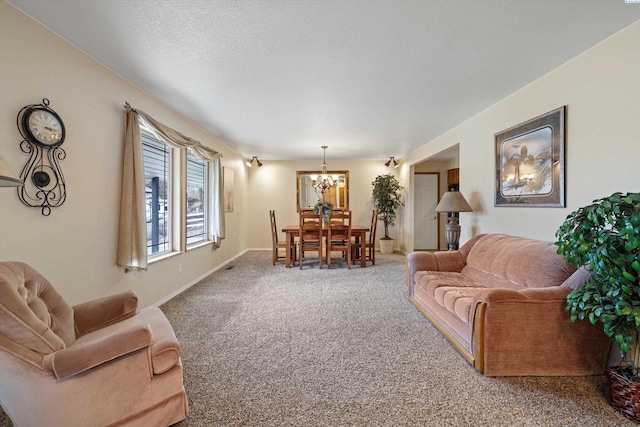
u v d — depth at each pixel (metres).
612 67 1.99
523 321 1.90
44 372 1.22
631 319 1.43
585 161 2.19
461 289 2.56
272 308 3.22
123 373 1.34
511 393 1.75
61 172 2.06
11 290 1.25
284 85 2.78
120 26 1.88
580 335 1.90
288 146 5.70
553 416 1.56
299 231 5.25
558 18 1.78
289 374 1.96
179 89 2.90
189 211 4.44
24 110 1.80
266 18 1.77
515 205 2.94
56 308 1.62
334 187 7.36
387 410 1.62
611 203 1.47
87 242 2.30
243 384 1.85
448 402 1.68
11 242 1.76
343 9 1.69
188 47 2.12
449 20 1.80
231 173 5.96
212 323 2.81
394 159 7.12
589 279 1.82
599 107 2.08
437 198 7.45
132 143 2.68
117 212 2.64
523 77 2.62
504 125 3.13
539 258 2.25
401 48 2.12
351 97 3.09
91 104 2.32
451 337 2.39
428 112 3.59
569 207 2.33
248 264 5.61
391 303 3.39
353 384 1.85
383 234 7.43
